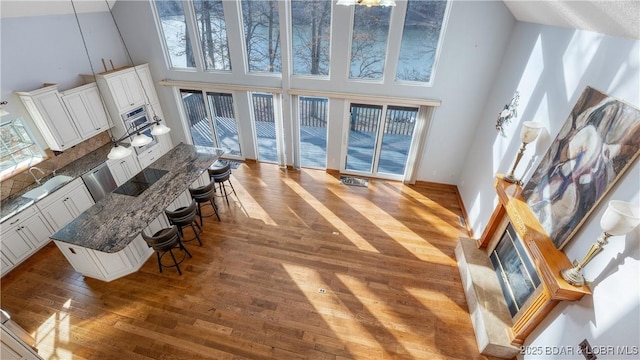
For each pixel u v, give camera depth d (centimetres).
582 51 278
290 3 504
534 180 315
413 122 575
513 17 430
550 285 241
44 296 371
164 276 400
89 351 314
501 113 427
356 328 340
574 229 246
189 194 498
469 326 345
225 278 399
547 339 265
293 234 477
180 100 657
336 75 542
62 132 477
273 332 335
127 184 445
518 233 296
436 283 396
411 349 321
